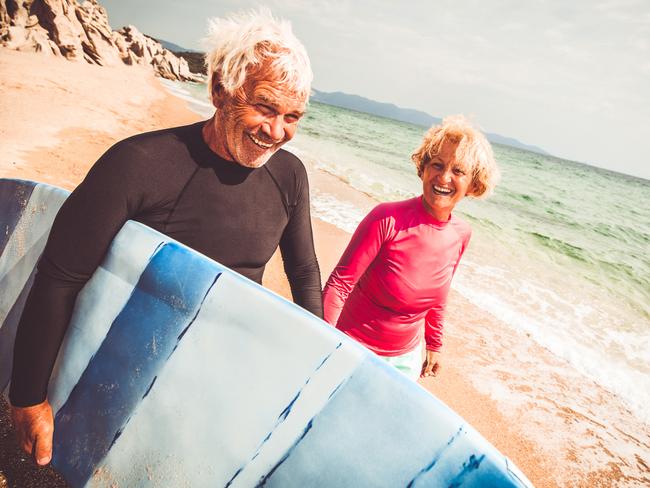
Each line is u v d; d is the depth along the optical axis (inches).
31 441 40.7
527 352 154.9
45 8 778.8
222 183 40.7
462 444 31.4
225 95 37.3
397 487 31.9
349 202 309.3
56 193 52.7
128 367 41.4
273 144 38.9
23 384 37.4
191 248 41.2
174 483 37.9
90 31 991.6
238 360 38.4
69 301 35.7
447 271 65.9
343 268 63.7
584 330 187.6
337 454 34.1
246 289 39.2
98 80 624.7
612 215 791.1
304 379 36.4
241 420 37.2
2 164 170.7
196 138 39.6
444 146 58.5
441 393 118.6
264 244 46.0
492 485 29.5
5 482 50.6
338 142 832.9
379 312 65.9
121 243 41.4
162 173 37.3
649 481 102.1
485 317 176.4
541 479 96.7
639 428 123.8
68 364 43.7
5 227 56.2
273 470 35.3
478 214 434.3
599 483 98.9
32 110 293.9
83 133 277.3
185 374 39.6
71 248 33.7
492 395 123.3
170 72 1598.2
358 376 35.2
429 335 79.4
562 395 131.7
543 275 268.5
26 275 50.6
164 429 39.4
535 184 1043.3
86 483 40.8
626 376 153.0
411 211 61.6
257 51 35.2
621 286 293.9
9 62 503.5
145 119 427.2
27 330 35.4
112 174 34.6
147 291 41.0
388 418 33.7
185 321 40.1
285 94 36.3
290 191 48.1
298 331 37.3
